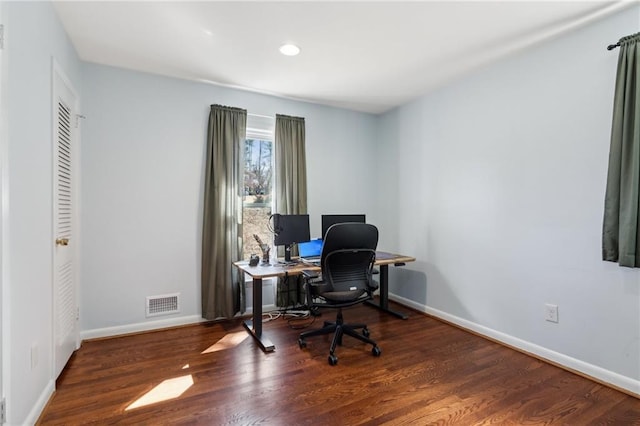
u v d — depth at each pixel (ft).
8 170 4.80
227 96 11.28
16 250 5.03
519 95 8.80
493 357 8.35
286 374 7.40
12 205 4.92
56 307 6.88
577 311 7.57
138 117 9.92
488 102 9.65
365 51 8.67
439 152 11.39
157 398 6.42
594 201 7.25
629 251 6.44
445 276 11.10
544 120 8.21
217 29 7.63
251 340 9.36
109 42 8.21
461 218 10.52
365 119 14.26
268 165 12.25
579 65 7.54
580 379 7.27
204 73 10.09
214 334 9.78
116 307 9.62
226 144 10.88
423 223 12.08
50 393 6.33
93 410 6.02
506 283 9.12
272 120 12.14
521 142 8.75
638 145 6.34
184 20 7.28
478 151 9.95
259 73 10.09
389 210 13.83
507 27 7.49
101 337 9.39
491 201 9.56
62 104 7.42
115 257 9.61
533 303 8.45
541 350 8.25
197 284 10.75
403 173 13.07
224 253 10.75
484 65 9.50
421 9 6.84
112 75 9.58
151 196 10.09
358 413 5.99
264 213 12.16
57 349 6.95
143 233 9.98
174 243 10.41
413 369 7.68
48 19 6.44
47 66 6.41
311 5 6.72
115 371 7.47
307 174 12.94
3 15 4.68
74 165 8.44
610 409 6.18
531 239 8.50
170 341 9.23
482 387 6.91
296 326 10.55
